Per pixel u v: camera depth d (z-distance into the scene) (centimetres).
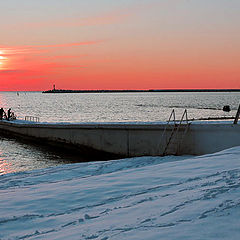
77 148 2803
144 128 2288
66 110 11388
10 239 521
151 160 1816
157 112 9988
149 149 2283
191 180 830
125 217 564
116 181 945
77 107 13450
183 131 2103
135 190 797
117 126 2438
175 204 595
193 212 522
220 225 443
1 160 2477
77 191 848
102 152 2572
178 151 2098
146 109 11650
